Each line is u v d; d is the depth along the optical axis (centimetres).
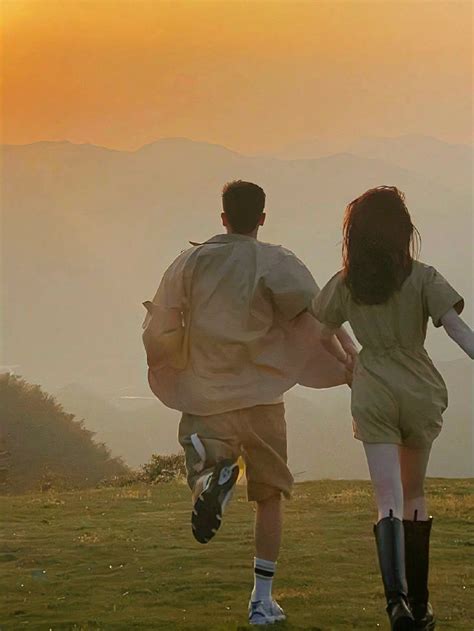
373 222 590
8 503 1920
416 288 588
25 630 705
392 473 578
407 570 605
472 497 1723
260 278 690
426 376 594
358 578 905
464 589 844
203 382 688
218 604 789
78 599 822
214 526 627
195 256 698
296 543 1149
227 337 684
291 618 716
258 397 687
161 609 772
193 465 680
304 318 693
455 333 582
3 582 909
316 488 2120
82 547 1159
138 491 2211
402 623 536
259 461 693
